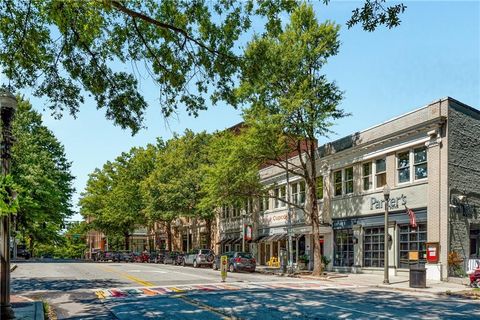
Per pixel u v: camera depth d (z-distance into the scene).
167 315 13.21
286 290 20.33
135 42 14.55
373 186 30.58
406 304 15.91
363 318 12.65
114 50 14.60
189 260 42.53
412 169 27.45
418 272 21.22
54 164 45.81
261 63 14.58
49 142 50.44
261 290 20.23
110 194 66.69
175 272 32.34
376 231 30.02
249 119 30.27
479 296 18.58
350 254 32.34
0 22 13.19
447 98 25.45
